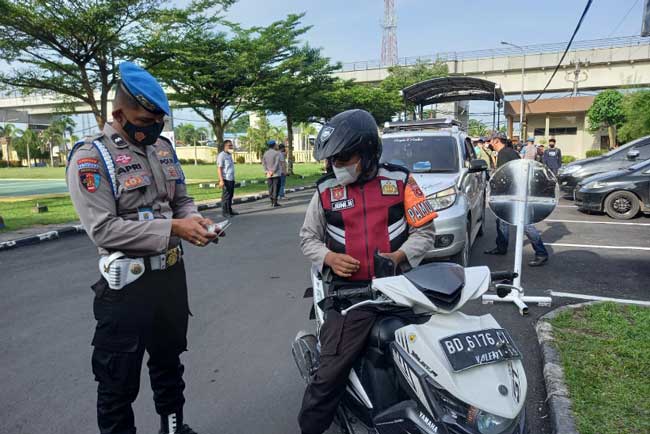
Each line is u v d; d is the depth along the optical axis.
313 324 4.57
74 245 8.47
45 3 12.26
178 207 2.51
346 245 2.39
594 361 3.39
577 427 2.67
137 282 2.17
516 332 4.22
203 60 16.98
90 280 6.19
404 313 2.20
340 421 2.44
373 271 2.38
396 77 40.47
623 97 30.55
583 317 4.25
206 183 20.84
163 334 2.43
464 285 2.00
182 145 73.50
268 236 8.99
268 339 4.25
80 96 14.78
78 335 4.39
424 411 1.89
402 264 2.30
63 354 4.00
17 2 12.25
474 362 1.76
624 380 3.13
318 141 2.32
